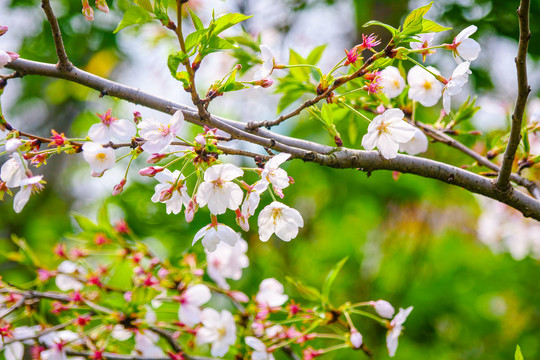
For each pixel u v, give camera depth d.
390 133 1.58
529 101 2.15
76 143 1.56
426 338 2.61
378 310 1.71
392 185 2.55
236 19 1.52
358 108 1.74
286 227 1.58
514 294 2.81
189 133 2.26
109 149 1.54
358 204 2.76
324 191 2.78
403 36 1.54
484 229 2.62
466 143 2.24
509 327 2.81
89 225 1.81
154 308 1.81
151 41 2.21
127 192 2.28
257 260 2.37
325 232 2.87
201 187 1.54
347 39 2.81
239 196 1.54
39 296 1.75
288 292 2.26
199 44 1.52
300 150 1.57
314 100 1.57
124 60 2.62
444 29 1.55
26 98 3.00
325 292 1.73
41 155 1.55
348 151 1.59
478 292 2.73
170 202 1.56
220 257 1.83
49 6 1.55
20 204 1.56
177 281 1.78
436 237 2.86
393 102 1.73
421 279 2.76
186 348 1.85
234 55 1.81
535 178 1.86
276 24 2.53
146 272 1.77
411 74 1.71
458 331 2.75
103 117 1.56
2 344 1.71
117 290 1.79
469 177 1.61
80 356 1.75
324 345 2.29
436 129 1.74
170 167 2.09
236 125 1.59
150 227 2.19
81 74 1.59
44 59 2.44
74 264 1.81
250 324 1.76
